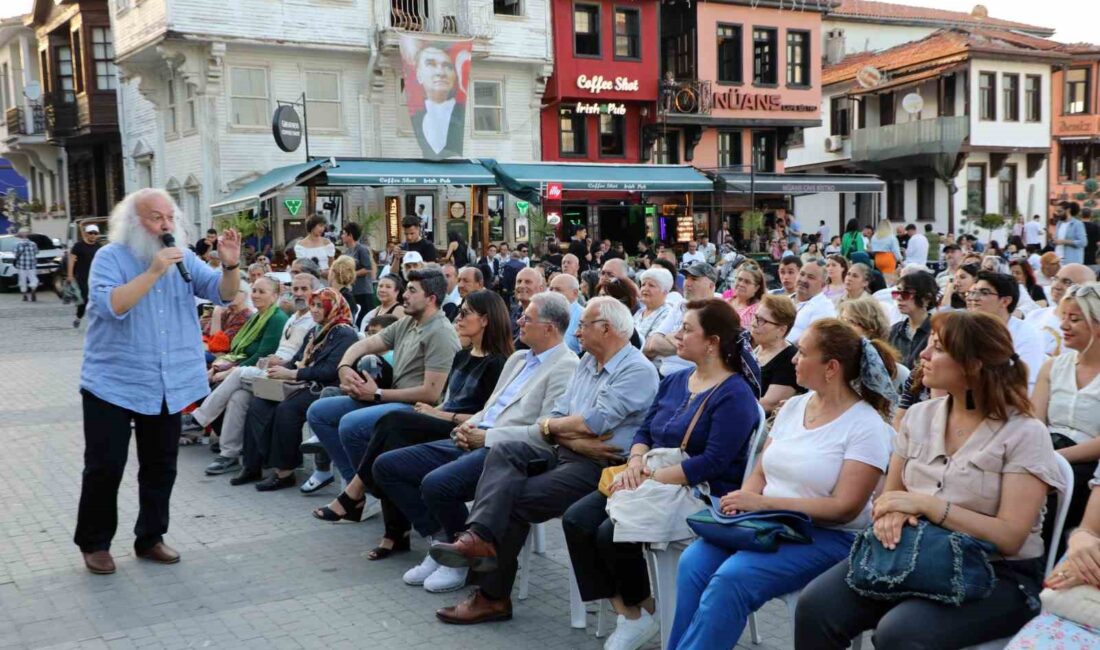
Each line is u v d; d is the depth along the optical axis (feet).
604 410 16.14
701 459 13.98
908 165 114.93
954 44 111.34
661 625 14.05
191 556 19.42
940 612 10.61
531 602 16.99
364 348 22.97
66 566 18.84
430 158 79.15
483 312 20.08
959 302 26.84
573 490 15.99
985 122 113.60
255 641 15.23
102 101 95.45
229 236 18.54
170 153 81.76
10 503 23.50
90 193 108.17
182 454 28.66
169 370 18.44
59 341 56.80
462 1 82.53
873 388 12.89
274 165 78.02
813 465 12.95
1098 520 11.28
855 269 26.76
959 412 11.65
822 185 94.48
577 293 27.84
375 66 79.51
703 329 14.65
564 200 88.79
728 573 12.29
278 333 28.14
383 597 17.13
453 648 14.92
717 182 90.02
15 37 120.98
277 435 24.21
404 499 18.12
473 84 85.05
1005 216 119.75
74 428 32.40
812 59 104.22
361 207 78.69
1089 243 54.80
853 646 12.48
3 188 139.64
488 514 15.65
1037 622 10.23
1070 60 118.62
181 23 72.23
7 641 15.33
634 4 92.68
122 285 17.53
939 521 11.02
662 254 42.34
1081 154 127.65
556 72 88.79
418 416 19.35
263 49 76.38
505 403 18.65
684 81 95.81
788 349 19.17
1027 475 10.96
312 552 19.65
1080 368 15.64
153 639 15.33
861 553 11.21
